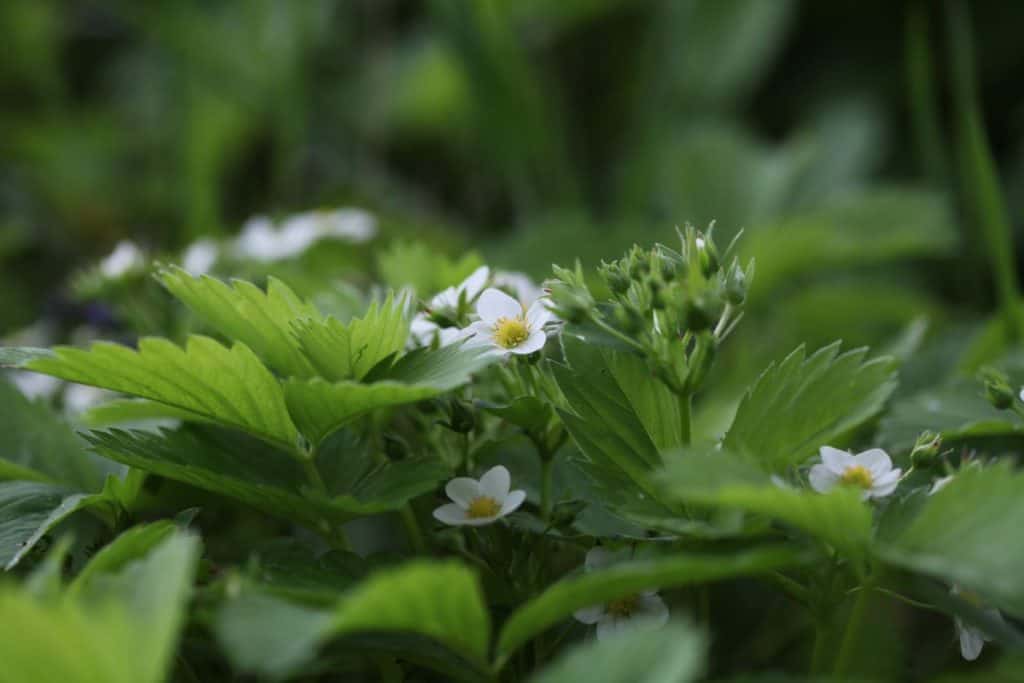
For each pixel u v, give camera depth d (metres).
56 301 0.99
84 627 0.68
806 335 1.24
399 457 0.79
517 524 0.77
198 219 1.35
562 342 0.77
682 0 1.69
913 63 1.29
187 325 0.91
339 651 0.73
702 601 0.78
